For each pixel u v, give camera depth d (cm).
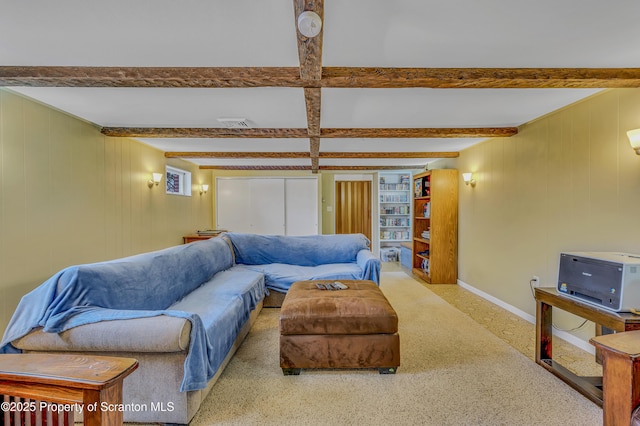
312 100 238
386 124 334
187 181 591
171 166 514
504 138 358
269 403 180
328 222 765
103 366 90
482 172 407
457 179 480
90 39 166
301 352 210
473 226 431
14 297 235
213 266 329
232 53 182
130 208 391
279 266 394
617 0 134
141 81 203
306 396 187
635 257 183
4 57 185
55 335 154
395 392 190
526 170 320
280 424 162
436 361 229
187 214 580
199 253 304
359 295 245
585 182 249
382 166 639
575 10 141
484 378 205
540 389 192
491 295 386
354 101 261
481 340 265
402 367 220
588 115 246
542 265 298
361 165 639
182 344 155
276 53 182
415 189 558
